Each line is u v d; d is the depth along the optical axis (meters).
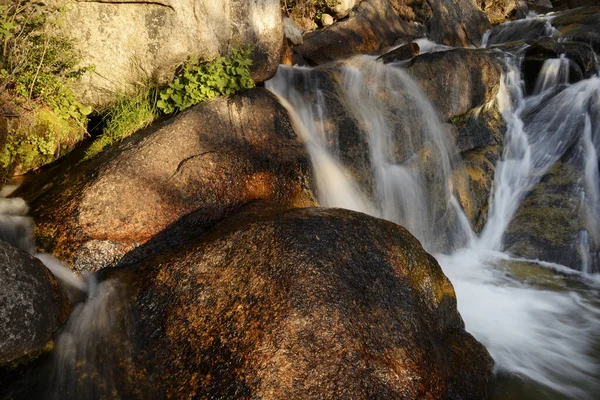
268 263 3.57
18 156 5.10
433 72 7.60
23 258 3.37
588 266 6.78
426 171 7.14
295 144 5.67
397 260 3.91
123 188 4.54
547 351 4.82
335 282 3.47
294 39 9.15
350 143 6.33
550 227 7.30
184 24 5.72
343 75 7.08
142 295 3.69
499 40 14.13
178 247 4.19
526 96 10.24
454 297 4.27
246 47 6.26
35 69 5.21
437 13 13.24
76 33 5.44
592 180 7.88
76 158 5.29
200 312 3.45
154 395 3.13
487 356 4.10
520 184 8.18
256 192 5.07
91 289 3.94
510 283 6.36
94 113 5.91
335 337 3.20
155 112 5.73
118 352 3.37
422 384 3.26
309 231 3.80
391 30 11.38
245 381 3.01
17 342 3.09
